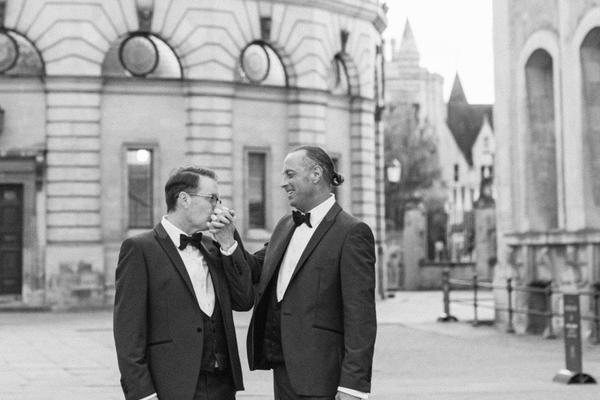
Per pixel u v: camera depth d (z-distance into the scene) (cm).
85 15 3475
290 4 3791
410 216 6222
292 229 723
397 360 1952
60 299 3428
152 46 3588
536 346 2177
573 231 2259
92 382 1597
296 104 3816
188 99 3600
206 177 704
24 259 3453
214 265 701
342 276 700
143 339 683
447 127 12056
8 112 3462
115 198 3534
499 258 2616
